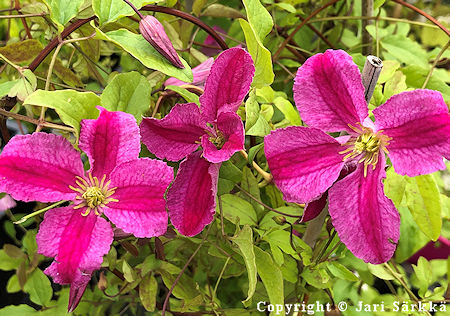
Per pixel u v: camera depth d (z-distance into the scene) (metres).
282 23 0.50
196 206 0.35
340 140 0.34
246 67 0.34
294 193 0.33
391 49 0.49
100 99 0.34
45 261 0.48
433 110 0.32
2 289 0.52
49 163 0.33
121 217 0.33
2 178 0.32
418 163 0.32
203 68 0.40
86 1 0.38
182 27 0.47
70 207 0.33
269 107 0.42
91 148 0.33
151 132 0.35
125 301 0.52
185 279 0.43
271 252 0.42
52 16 0.36
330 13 0.56
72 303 0.35
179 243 0.45
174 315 0.44
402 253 0.48
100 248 0.33
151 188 0.33
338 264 0.41
